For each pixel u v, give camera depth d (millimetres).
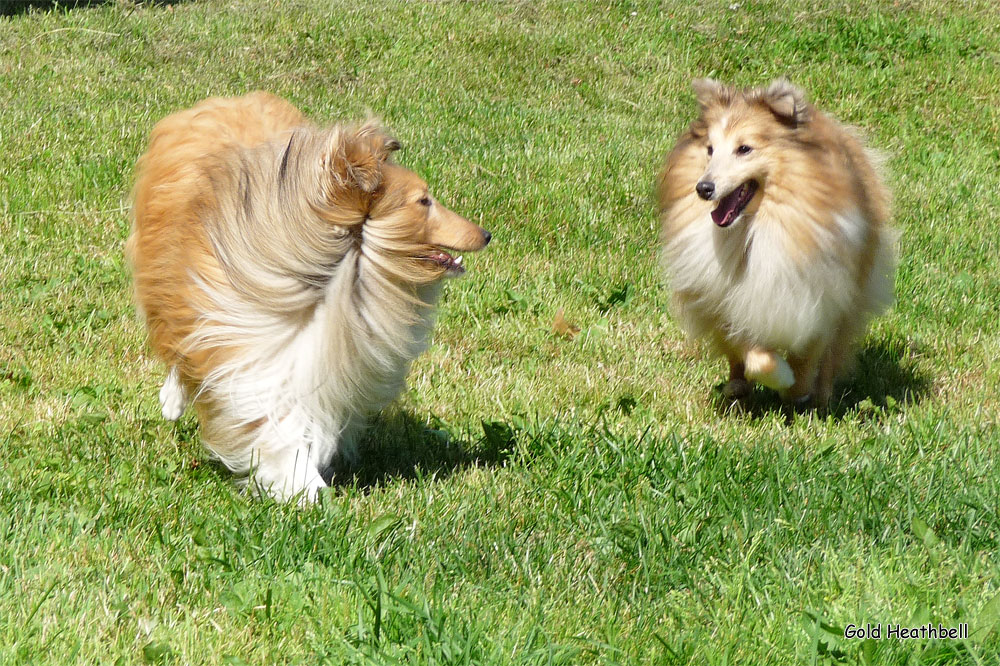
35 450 4527
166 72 10617
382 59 11633
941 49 12562
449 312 6625
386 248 3910
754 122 4855
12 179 7672
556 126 10086
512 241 7598
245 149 4160
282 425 4027
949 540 4004
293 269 3879
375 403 4266
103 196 7668
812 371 5457
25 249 6824
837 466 4648
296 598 3480
